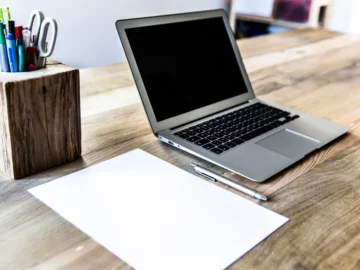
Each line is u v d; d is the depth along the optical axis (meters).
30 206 0.58
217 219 0.57
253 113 0.91
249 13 2.32
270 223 0.57
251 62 1.33
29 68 0.64
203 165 0.71
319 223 0.57
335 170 0.72
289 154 0.75
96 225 0.55
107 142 0.78
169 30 0.85
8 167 0.65
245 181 0.67
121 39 0.77
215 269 0.48
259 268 0.49
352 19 2.10
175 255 0.50
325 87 1.14
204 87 0.89
